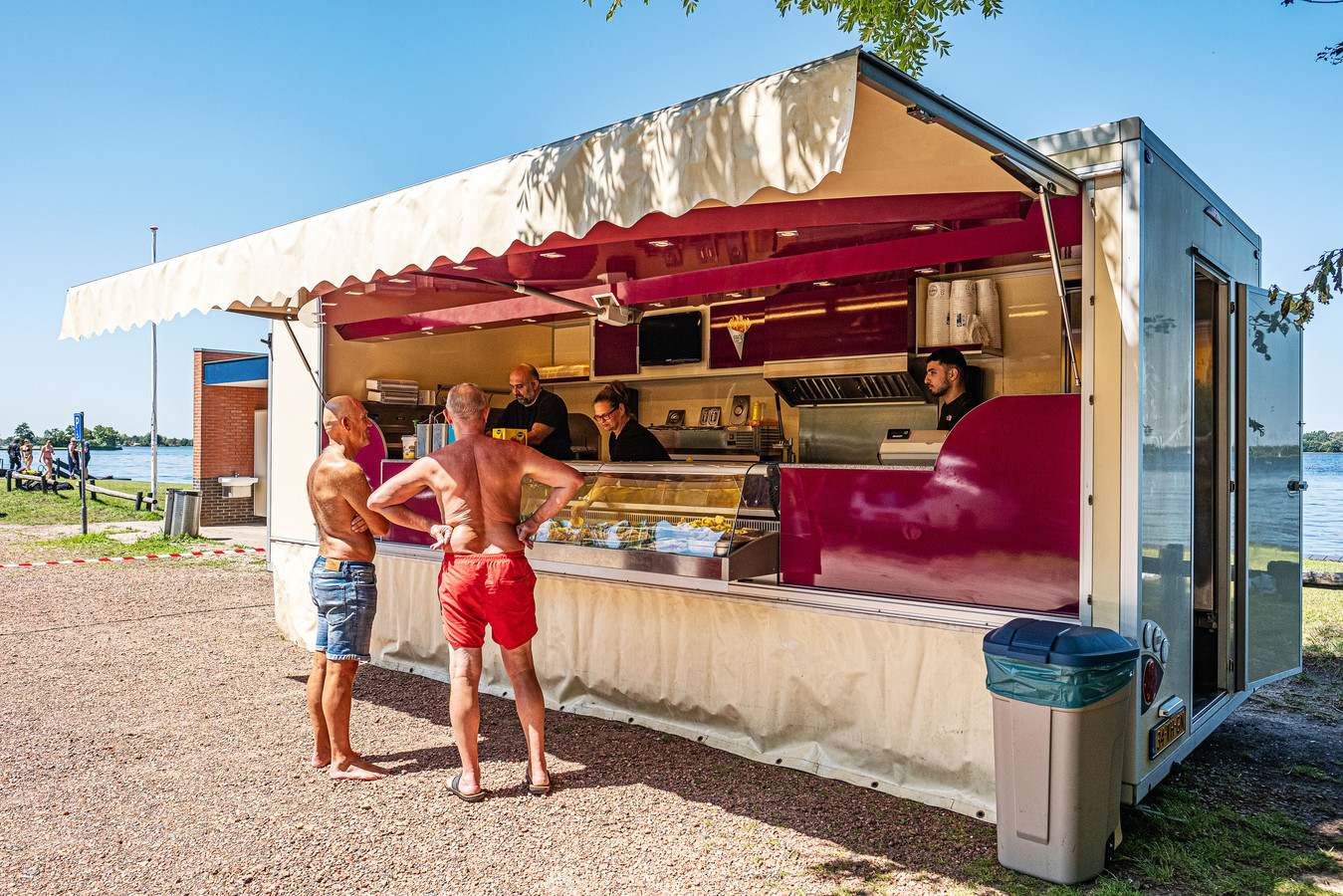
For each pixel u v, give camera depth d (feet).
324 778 12.37
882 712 11.94
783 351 22.40
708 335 25.41
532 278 16.89
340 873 9.40
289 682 17.63
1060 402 10.55
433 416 20.89
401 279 16.52
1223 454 14.20
